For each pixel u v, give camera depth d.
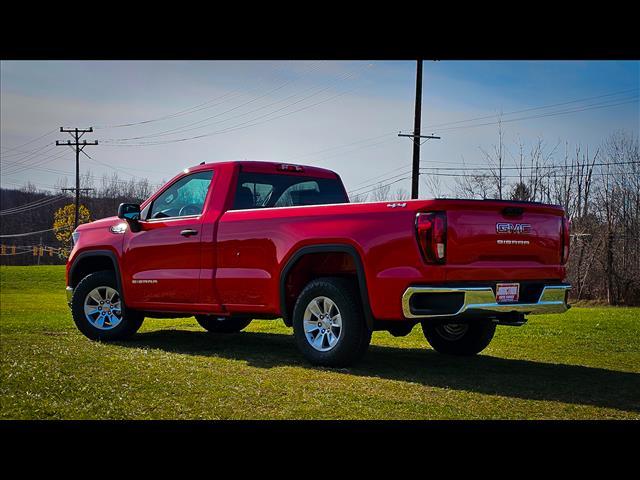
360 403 5.35
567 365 7.14
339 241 6.71
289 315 7.34
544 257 6.90
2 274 50.75
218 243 7.81
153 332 10.19
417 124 29.58
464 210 6.34
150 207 8.80
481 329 7.60
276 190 8.38
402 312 6.31
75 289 9.32
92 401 5.49
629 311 16.66
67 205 94.50
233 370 6.69
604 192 35.16
